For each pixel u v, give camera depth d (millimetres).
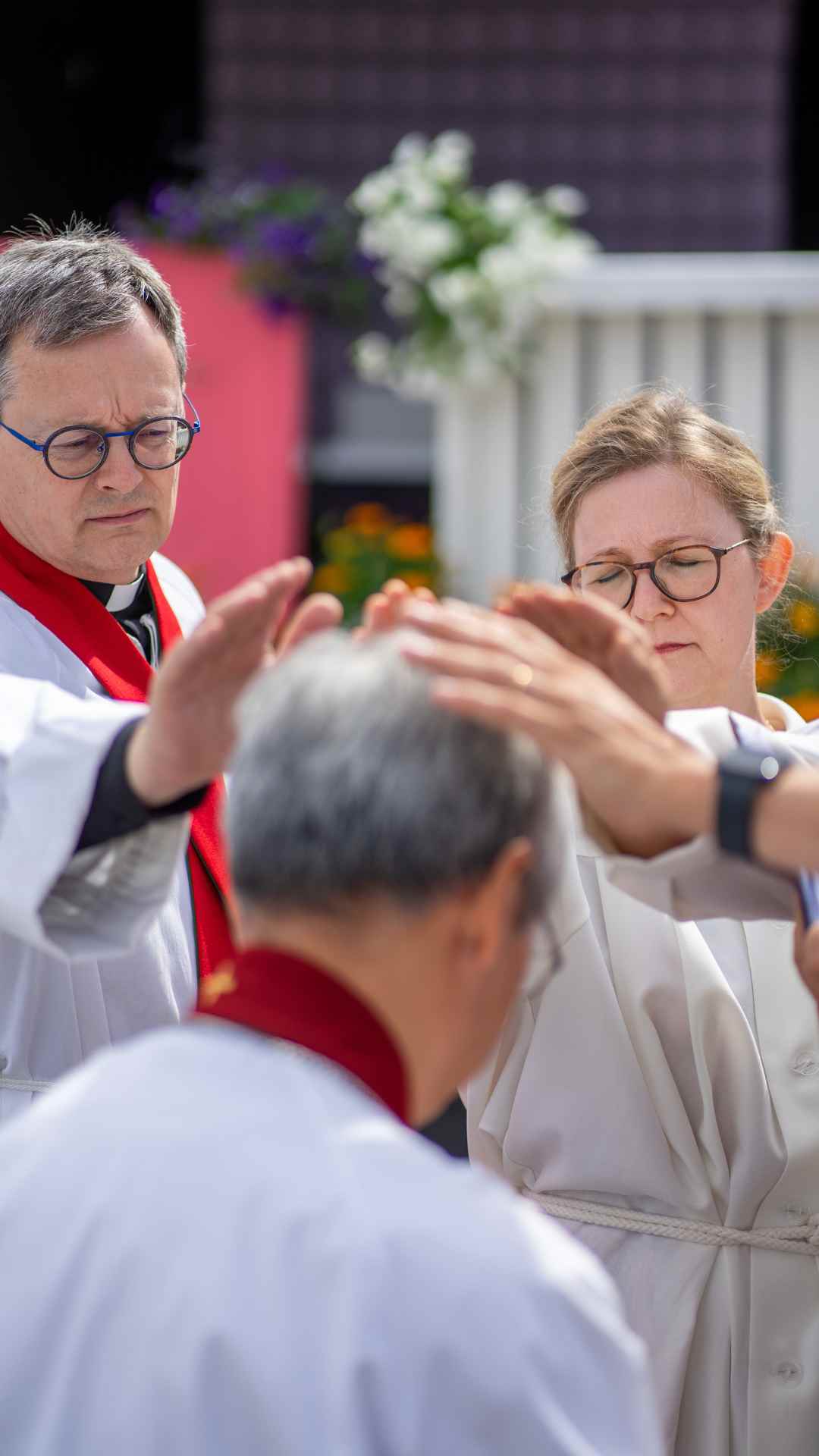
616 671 2174
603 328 7852
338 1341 1541
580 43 11102
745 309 7727
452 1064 1851
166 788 2273
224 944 3250
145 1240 1611
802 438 7750
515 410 7930
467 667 1794
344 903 1743
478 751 1759
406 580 7828
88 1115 1720
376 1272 1562
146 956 3035
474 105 11148
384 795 1716
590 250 8539
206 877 3252
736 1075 2801
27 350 3094
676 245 11211
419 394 8500
